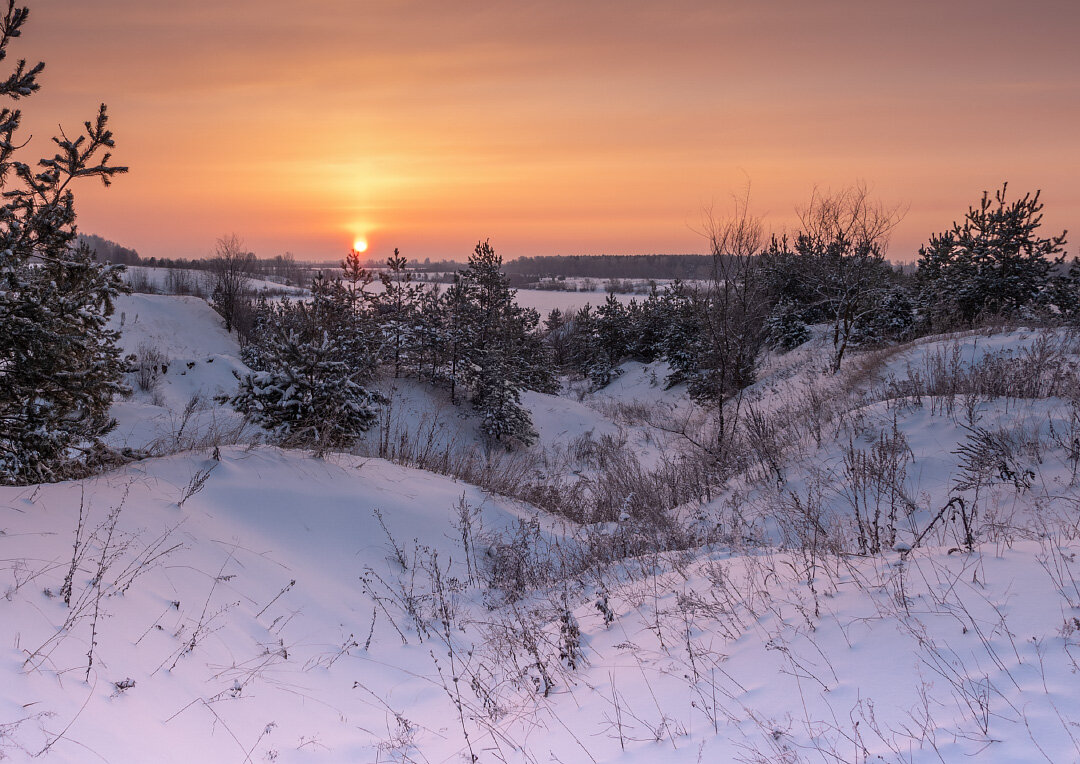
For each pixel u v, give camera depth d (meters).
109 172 5.88
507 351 28.27
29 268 5.67
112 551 4.39
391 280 26.67
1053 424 7.76
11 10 5.21
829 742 2.57
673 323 32.88
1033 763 2.17
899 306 23.80
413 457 10.72
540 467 17.98
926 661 2.94
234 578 4.94
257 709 3.52
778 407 17.50
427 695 4.23
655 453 18.55
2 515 4.30
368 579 5.91
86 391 5.89
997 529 5.45
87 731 2.68
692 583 5.04
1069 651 2.72
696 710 3.12
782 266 28.50
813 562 4.45
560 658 4.30
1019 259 20.56
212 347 38.62
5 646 2.98
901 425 9.12
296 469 7.40
